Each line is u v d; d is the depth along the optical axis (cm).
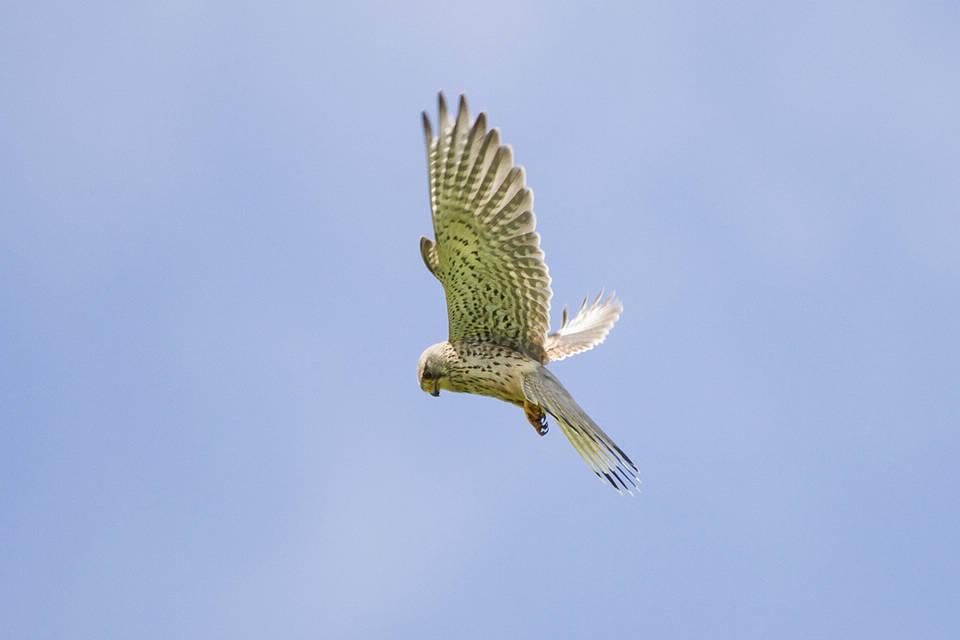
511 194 1188
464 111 1154
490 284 1259
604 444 1166
